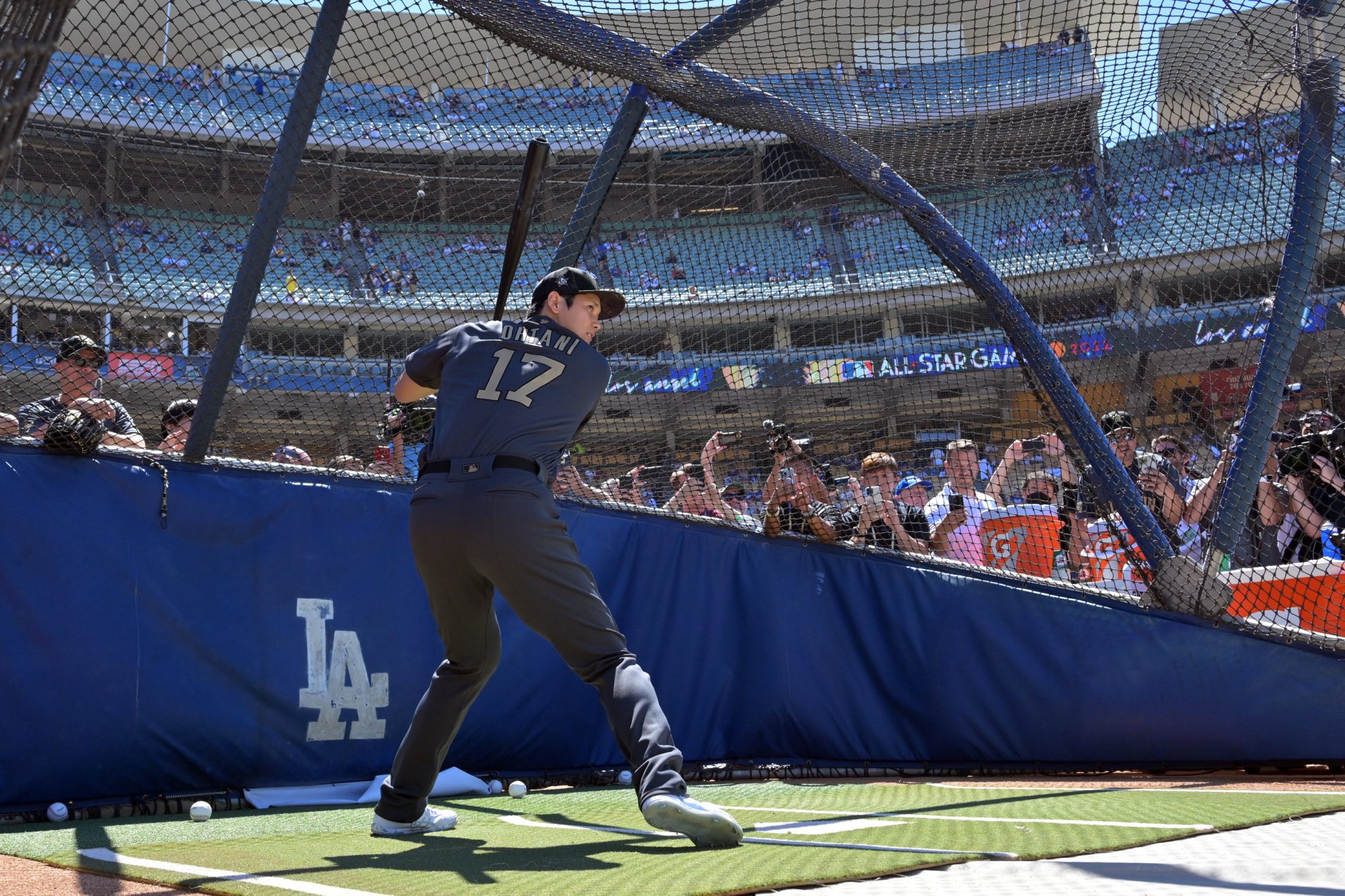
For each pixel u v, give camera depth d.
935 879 1.75
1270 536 5.19
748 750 4.64
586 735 4.52
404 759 2.70
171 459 3.90
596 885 1.75
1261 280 5.11
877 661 4.78
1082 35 4.73
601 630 2.46
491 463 2.44
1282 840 2.15
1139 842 2.14
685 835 2.25
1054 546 5.02
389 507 4.28
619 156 4.73
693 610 4.71
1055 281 5.48
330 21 3.86
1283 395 4.71
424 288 5.50
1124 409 5.35
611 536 4.64
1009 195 5.53
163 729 3.63
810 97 4.82
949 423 5.61
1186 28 4.55
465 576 2.51
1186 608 4.63
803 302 5.71
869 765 4.66
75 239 4.32
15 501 3.53
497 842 2.52
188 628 3.74
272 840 2.68
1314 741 4.47
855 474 5.13
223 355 3.87
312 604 4.01
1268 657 4.56
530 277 5.79
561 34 4.27
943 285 5.63
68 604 3.54
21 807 3.36
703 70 4.47
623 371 5.55
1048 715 4.61
